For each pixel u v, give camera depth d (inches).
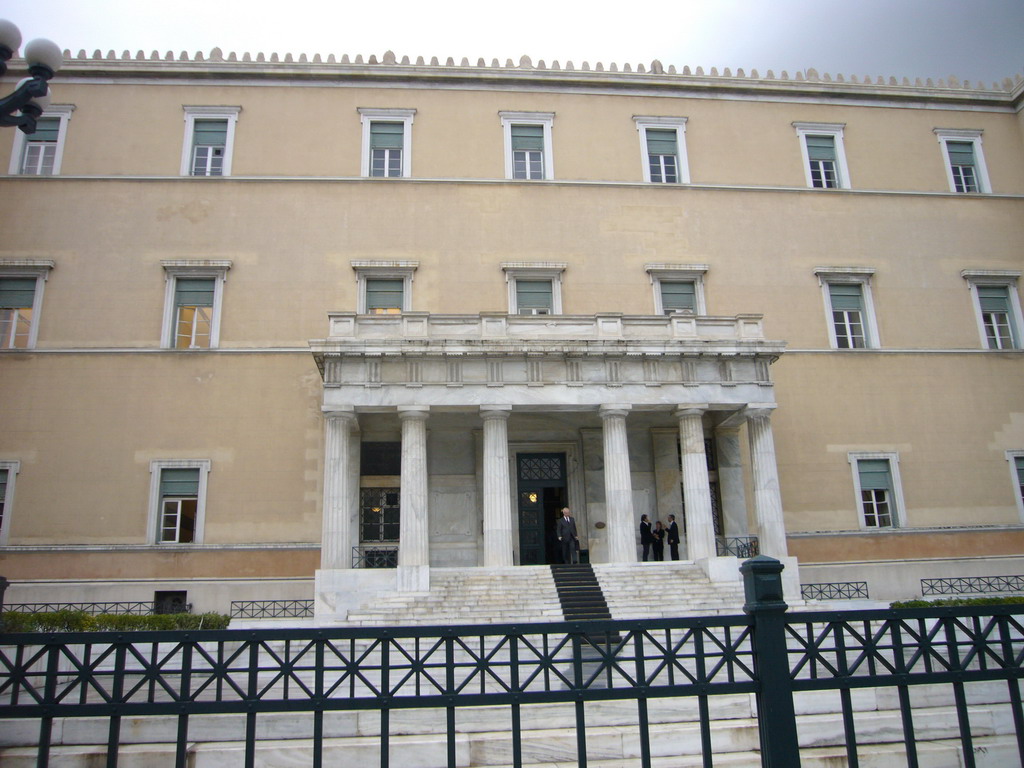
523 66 1277.1
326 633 285.3
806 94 1315.2
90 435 1040.8
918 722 503.8
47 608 980.6
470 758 456.1
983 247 1290.6
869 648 297.3
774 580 296.5
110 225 1120.2
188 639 278.4
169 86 1189.1
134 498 1027.3
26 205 1115.3
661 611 838.5
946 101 1353.3
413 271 1145.4
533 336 976.9
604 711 507.2
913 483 1165.1
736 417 1040.8
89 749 461.1
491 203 1189.7
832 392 1179.9
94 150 1149.7
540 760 457.4
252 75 1201.4
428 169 1198.3
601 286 1178.6
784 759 277.0
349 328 952.9
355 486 1045.2
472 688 553.0
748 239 1230.3
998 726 512.1
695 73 1318.9
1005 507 1178.6
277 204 1153.4
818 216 1258.0
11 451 1026.1
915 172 1312.7
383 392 930.7
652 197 1226.6
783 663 287.7
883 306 1236.5
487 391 946.1
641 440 1135.0
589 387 964.0
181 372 1072.2
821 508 1134.4
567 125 1248.2
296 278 1126.4
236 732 488.1
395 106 1219.9
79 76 1175.6
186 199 1143.0
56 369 1058.1
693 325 1003.3
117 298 1093.8
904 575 1123.9
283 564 1017.5
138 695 550.3
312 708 275.4
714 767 445.1
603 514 1095.6
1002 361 1236.5
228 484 1040.8
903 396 1194.6
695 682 288.4
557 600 855.7
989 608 307.3
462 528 1071.0
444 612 826.8
